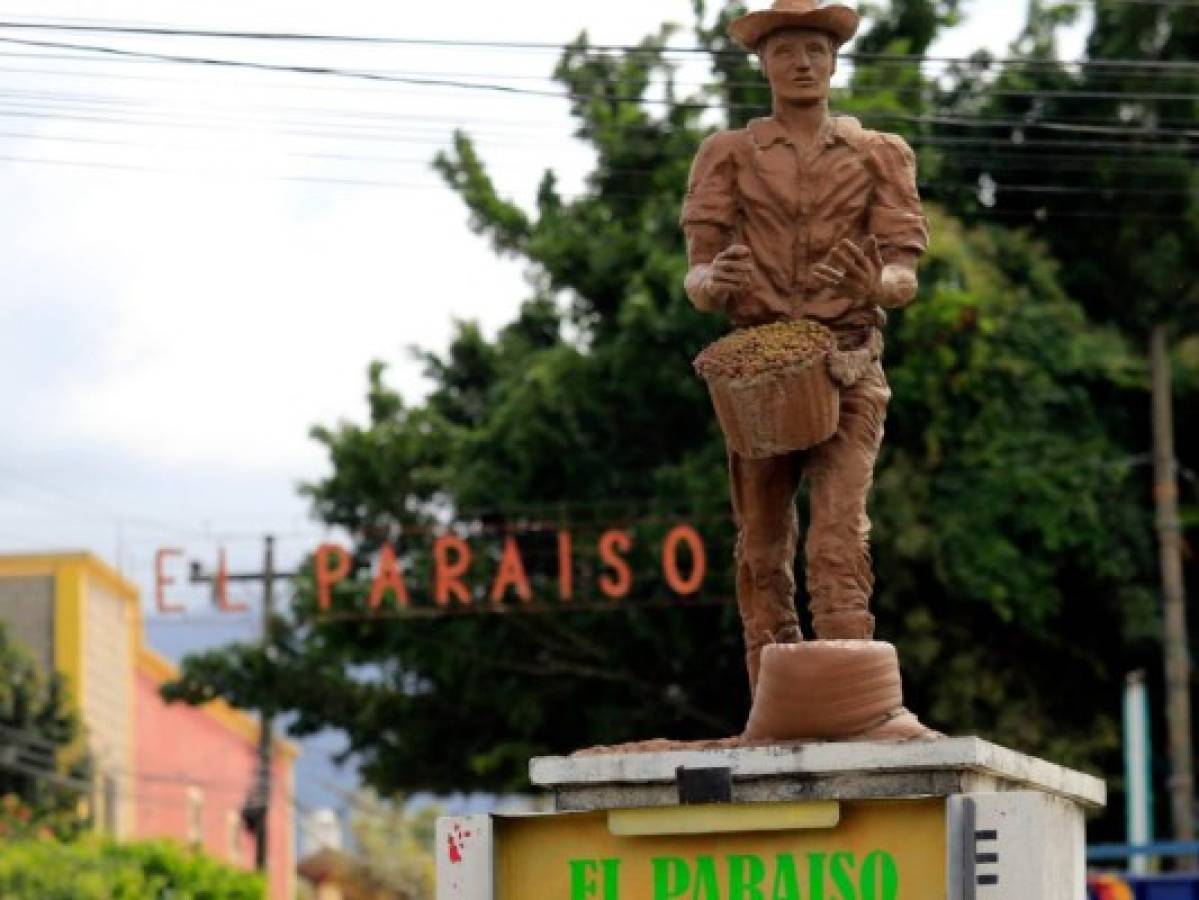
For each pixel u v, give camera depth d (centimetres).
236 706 2862
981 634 2541
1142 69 2462
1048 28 2558
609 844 916
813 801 897
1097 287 2669
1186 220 2595
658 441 2631
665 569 2497
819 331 978
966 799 884
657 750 944
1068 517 2488
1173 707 2522
